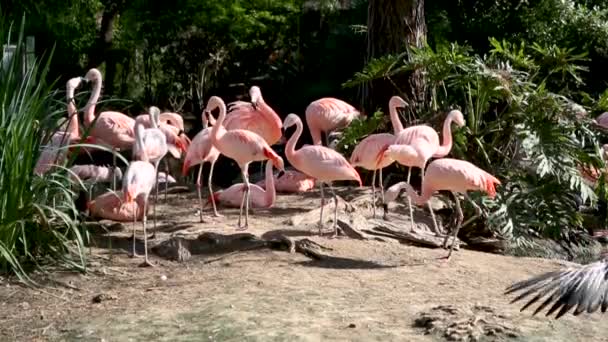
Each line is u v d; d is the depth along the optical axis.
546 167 9.38
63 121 7.67
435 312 6.02
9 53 7.94
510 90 10.17
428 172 7.94
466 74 10.53
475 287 6.89
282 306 6.14
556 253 9.44
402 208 9.80
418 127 8.85
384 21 11.82
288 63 19.20
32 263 6.99
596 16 16.09
